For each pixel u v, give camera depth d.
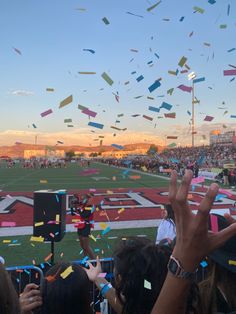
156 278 1.54
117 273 1.64
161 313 1.25
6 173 46.78
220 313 1.46
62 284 1.94
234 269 1.40
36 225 5.76
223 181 26.28
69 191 22.36
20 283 4.16
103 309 3.56
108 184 28.05
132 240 1.73
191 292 1.48
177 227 1.23
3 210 14.73
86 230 7.48
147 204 16.20
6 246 8.73
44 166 69.12
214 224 1.57
